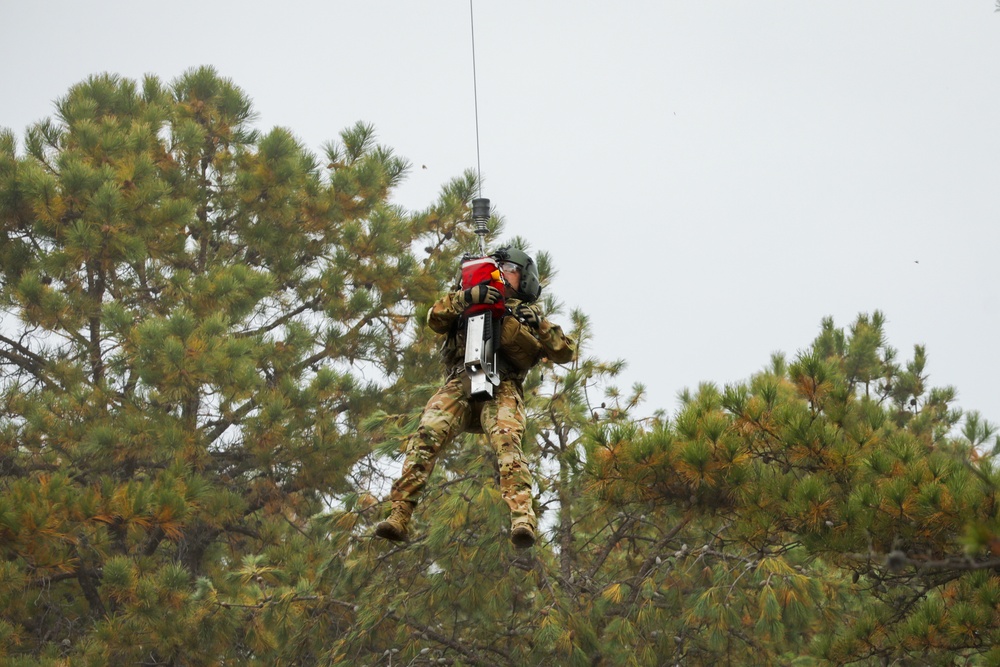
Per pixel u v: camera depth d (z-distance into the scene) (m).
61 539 50.62
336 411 65.75
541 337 22.44
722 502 35.22
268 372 64.94
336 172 69.69
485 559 46.91
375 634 50.72
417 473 21.50
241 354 57.56
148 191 61.12
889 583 36.19
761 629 38.28
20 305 59.78
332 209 69.06
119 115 72.06
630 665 44.50
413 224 70.19
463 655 50.47
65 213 61.12
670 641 47.19
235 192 69.81
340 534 52.56
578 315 49.88
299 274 71.00
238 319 62.91
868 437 33.72
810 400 35.00
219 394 60.03
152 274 66.94
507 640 51.06
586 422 46.78
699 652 50.47
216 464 66.31
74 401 57.22
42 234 61.44
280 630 52.03
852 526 32.06
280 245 68.38
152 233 61.41
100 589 51.75
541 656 46.69
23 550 48.31
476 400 22.05
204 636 53.16
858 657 34.75
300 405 59.78
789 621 39.88
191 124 68.88
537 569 48.22
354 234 64.88
